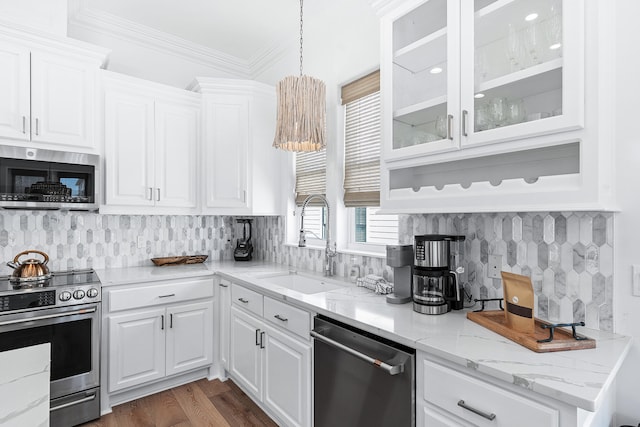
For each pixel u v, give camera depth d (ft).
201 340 8.84
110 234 9.39
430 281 5.16
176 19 9.37
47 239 8.50
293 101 6.61
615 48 4.09
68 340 6.87
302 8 8.68
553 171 4.29
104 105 8.23
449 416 3.80
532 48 4.21
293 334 6.31
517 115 4.35
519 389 3.21
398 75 5.75
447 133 4.84
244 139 9.79
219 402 7.89
